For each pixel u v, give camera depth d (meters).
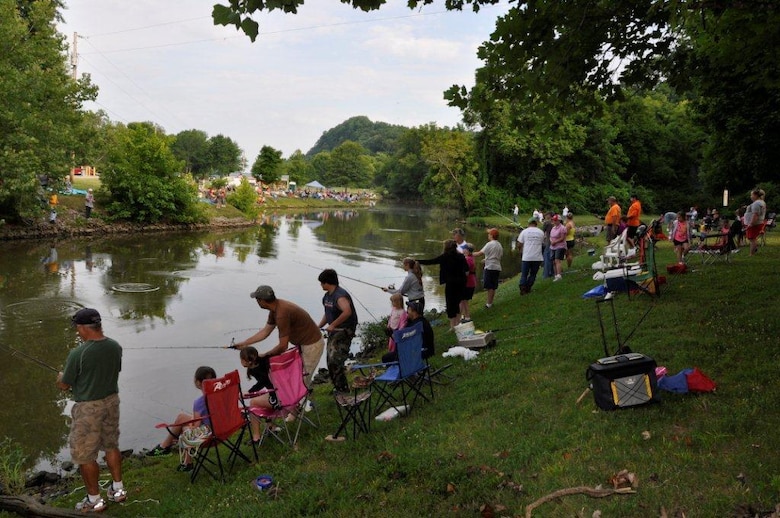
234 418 6.54
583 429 5.90
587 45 8.04
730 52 8.28
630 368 6.21
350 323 8.21
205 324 15.48
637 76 8.83
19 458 7.72
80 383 5.98
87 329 5.98
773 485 4.39
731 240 13.97
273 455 6.89
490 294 13.68
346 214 76.56
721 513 4.22
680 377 6.48
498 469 5.44
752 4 7.15
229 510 5.48
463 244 12.22
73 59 41.78
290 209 83.75
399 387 8.52
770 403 5.79
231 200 56.31
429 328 8.95
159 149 42.44
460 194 64.81
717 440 5.26
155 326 15.12
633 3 7.65
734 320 8.68
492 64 7.98
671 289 11.39
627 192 61.19
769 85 8.71
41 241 32.25
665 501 4.46
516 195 62.06
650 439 5.48
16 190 29.31
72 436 6.00
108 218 39.81
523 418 6.55
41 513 5.79
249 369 7.62
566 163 61.75
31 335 13.80
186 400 10.20
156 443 8.53
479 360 9.14
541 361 8.49
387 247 34.75
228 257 28.61
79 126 34.34
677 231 13.88
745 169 26.02
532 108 8.48
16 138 28.28
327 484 5.65
